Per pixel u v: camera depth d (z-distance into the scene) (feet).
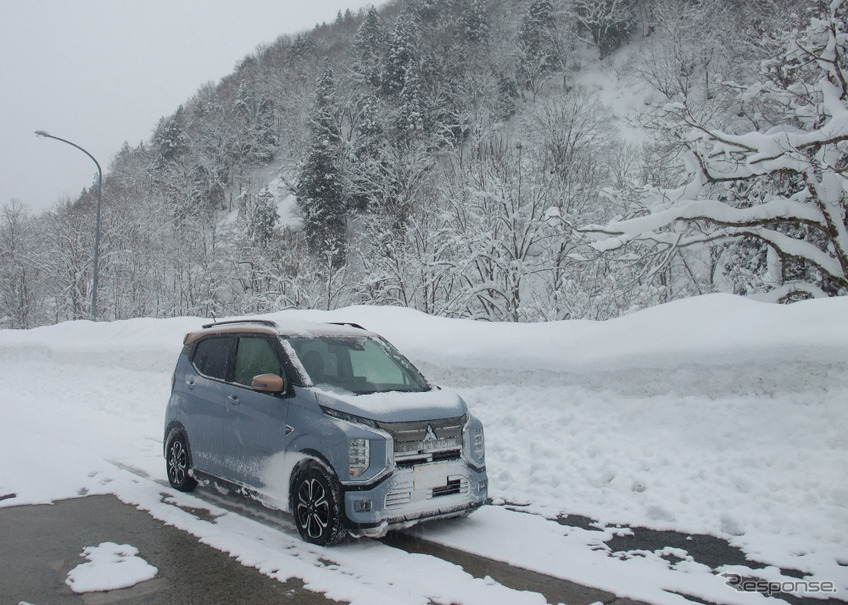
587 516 18.99
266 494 17.90
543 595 13.38
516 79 209.87
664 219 39.19
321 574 14.42
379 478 15.60
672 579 14.24
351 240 123.75
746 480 18.74
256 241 101.60
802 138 36.37
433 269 65.05
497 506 20.30
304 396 17.42
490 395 28.89
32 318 136.87
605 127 123.54
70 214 134.62
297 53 316.19
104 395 45.60
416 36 228.02
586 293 47.85
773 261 47.98
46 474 23.93
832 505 16.89
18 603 12.98
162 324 55.88
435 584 13.89
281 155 241.14
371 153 167.94
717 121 60.70
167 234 140.36
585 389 26.21
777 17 76.28
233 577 14.33
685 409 22.62
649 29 204.44
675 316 26.16
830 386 20.07
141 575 14.43
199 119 271.90
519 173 65.26
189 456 21.62
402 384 19.49
